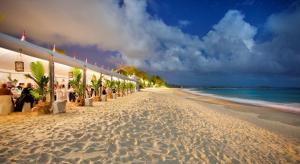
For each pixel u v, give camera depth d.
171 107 11.73
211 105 19.42
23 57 8.84
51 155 3.32
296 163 4.74
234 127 8.17
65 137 4.28
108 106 10.07
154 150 4.10
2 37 5.64
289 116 13.85
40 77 7.29
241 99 31.95
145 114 7.98
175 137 5.24
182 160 3.79
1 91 6.81
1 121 5.63
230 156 4.48
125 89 22.62
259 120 11.56
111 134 4.78
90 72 15.98
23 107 7.31
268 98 36.19
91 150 3.70
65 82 14.84
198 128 6.84
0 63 9.02
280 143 6.46
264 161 4.56
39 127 5.03
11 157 3.12
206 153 4.40
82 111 7.98
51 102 7.55
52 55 7.81
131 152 3.84
